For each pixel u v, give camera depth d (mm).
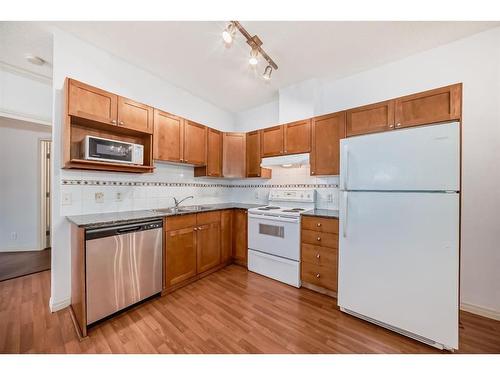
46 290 2217
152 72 2578
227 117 3793
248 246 2869
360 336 1587
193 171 3201
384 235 1643
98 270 1646
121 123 2033
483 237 1874
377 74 2453
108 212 2244
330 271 2160
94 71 2094
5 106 2473
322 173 2502
